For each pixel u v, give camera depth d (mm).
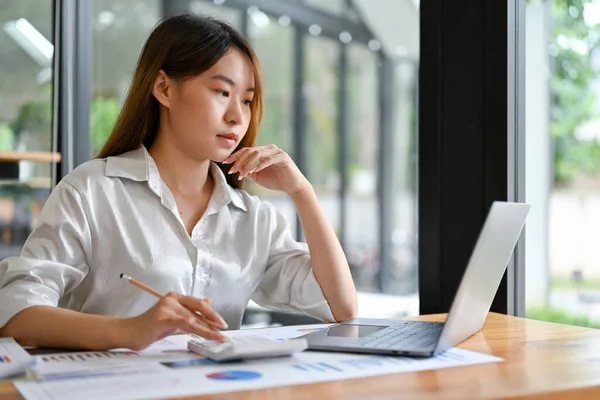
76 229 1344
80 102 2852
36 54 2701
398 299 5266
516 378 921
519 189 1740
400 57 5953
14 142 2699
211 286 1473
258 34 5262
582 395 883
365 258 5938
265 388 848
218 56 1401
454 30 1811
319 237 1529
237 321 1546
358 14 5887
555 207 1795
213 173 1546
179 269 1424
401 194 6035
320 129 5789
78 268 1371
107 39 3541
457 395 830
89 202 1377
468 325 1167
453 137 1819
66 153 2688
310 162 5758
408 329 1252
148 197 1442
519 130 1739
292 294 1580
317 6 5676
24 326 1114
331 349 1071
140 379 879
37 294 1192
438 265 1855
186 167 1478
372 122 5988
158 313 1054
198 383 861
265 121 5387
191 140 1417
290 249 1611
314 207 1541
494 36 1721
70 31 2740
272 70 5414
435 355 1050
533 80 1785
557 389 870
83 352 1063
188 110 1406
